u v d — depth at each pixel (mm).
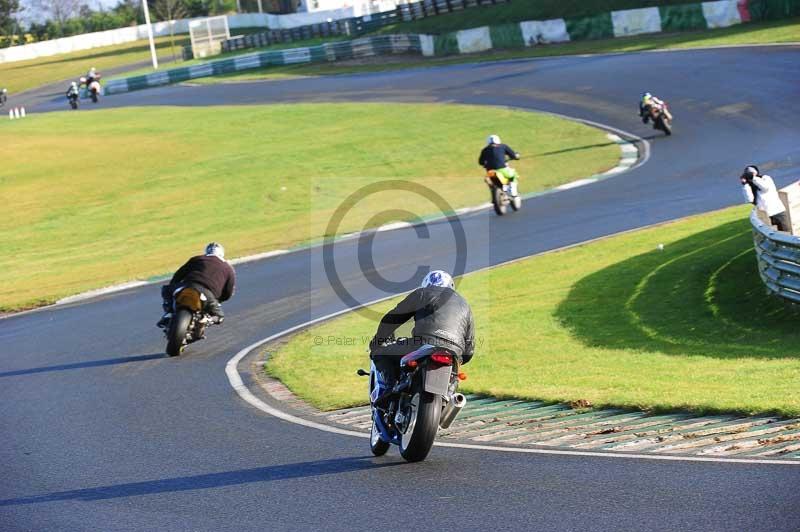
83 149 149000
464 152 134250
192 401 41000
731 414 33000
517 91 170500
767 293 53781
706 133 123375
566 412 36125
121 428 36562
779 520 20734
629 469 26125
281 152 141250
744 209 78812
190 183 126500
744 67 151625
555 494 24172
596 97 155250
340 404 39594
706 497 22875
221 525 23859
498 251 74875
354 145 142750
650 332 49719
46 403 42000
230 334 56625
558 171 117000
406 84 197500
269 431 35062
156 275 81000
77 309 69625
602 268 65375
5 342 59500
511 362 46250
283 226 101000
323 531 22750
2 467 31812
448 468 28016
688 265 62781
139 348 53750
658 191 94188
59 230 107438
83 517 25406
